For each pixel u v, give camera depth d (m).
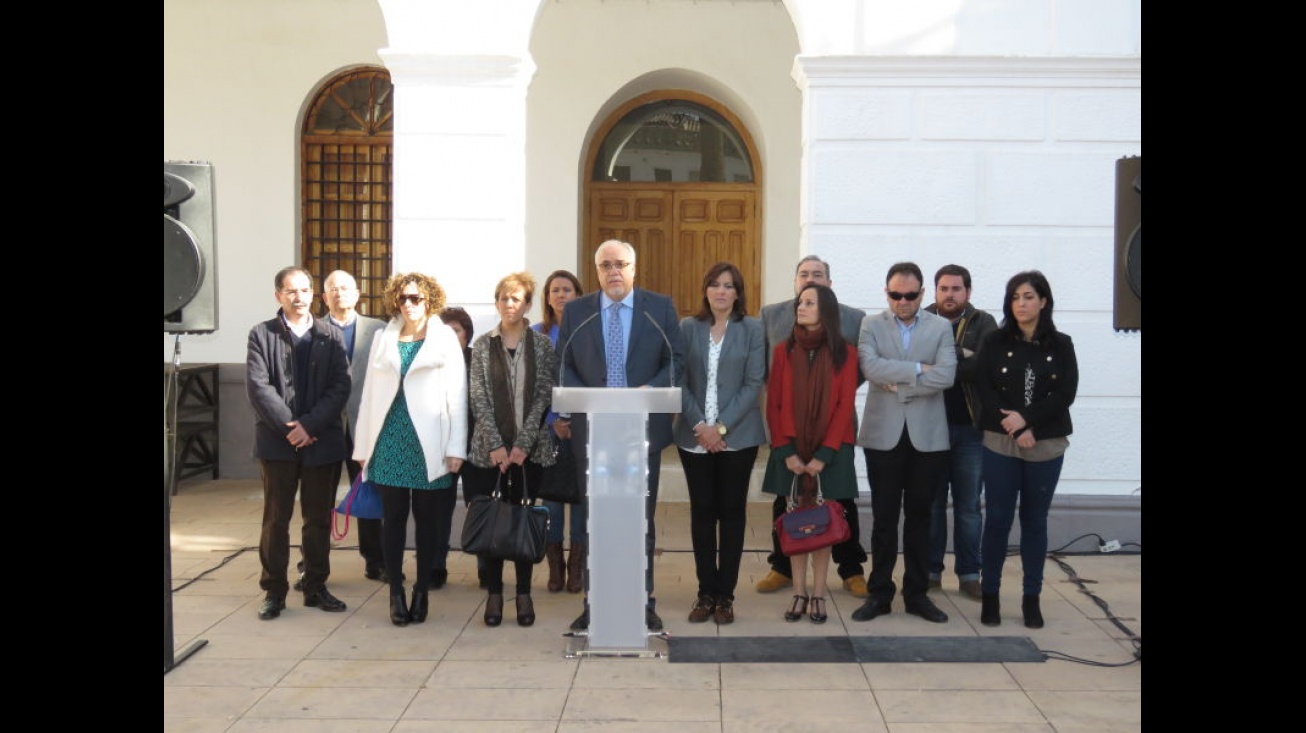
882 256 7.71
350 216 11.14
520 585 6.07
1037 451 5.84
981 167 7.67
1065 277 7.69
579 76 11.02
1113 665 5.36
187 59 10.87
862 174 7.69
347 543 7.99
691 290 11.65
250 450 10.71
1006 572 7.16
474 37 7.65
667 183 11.62
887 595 6.15
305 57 10.89
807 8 7.66
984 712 4.75
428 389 5.94
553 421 6.47
